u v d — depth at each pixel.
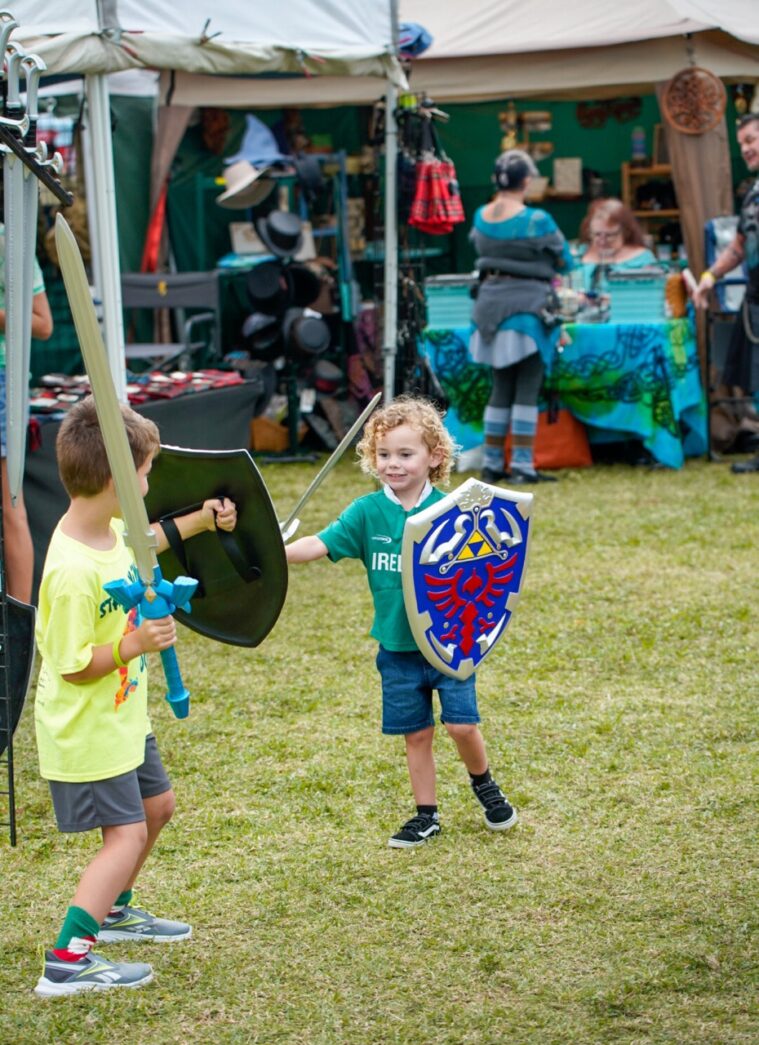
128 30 7.00
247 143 11.78
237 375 10.09
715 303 11.17
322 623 6.73
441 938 3.58
